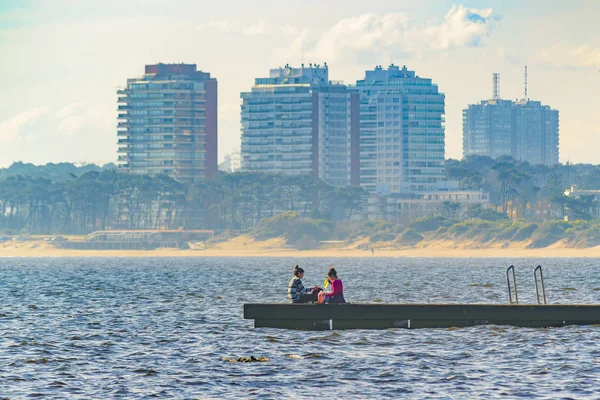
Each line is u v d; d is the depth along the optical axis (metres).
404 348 149.12
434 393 118.25
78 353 151.25
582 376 127.56
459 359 140.25
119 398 116.88
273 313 162.88
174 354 149.25
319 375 129.75
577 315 160.88
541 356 141.88
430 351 146.62
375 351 147.12
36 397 117.38
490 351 146.12
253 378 128.25
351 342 154.88
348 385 123.31
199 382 125.81
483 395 116.88
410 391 119.44
